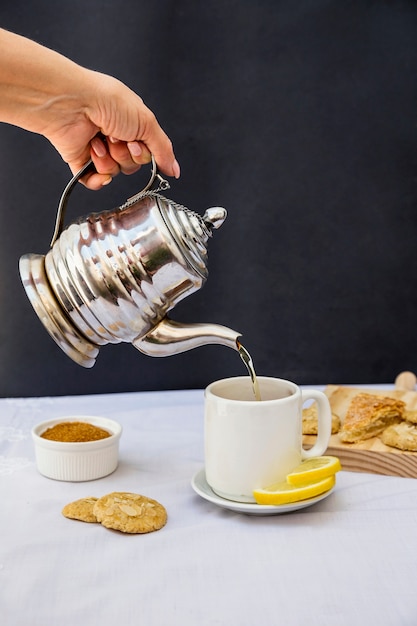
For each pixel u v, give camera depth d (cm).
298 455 80
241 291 152
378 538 72
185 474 90
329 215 150
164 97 144
